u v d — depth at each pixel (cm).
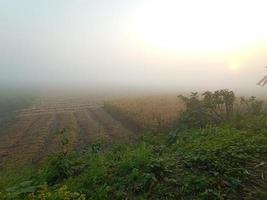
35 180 1236
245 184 853
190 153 1100
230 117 1872
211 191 810
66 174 1205
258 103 2083
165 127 2453
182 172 945
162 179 913
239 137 1234
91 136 3028
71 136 3031
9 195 932
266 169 932
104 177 1022
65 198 843
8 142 3006
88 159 1385
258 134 1301
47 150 2545
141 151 1175
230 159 991
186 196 818
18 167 1936
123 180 952
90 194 923
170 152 1282
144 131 2780
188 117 1900
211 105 1906
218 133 1388
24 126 4047
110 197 883
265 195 797
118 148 1658
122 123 3831
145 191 879
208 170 938
